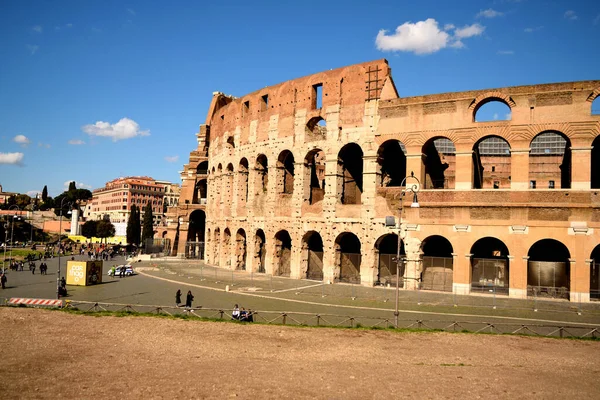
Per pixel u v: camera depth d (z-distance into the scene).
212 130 102.25
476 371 27.89
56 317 41.34
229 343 33.34
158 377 25.95
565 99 54.53
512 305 49.78
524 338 35.94
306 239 71.69
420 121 61.47
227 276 73.81
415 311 46.28
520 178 55.69
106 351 31.22
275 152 76.31
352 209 65.69
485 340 35.09
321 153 100.62
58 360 29.17
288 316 43.41
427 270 61.06
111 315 42.47
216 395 23.27
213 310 45.44
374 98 65.25
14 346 32.25
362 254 64.38
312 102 72.50
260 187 81.62
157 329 37.22
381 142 63.97
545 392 24.62
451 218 58.41
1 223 160.38
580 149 53.59
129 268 77.50
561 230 53.50
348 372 27.19
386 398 23.27
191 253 117.44
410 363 29.28
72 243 164.75
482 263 57.78
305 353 31.14
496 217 56.22
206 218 103.75
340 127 68.06
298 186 72.19
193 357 30.00
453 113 59.59
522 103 56.25
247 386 24.56
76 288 61.47
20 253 118.81
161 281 69.25
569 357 31.09
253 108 82.50
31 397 22.94
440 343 34.09
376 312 45.72
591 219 52.53
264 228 77.12
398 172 74.44
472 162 58.56
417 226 60.25
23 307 45.91
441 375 27.02
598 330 37.97
